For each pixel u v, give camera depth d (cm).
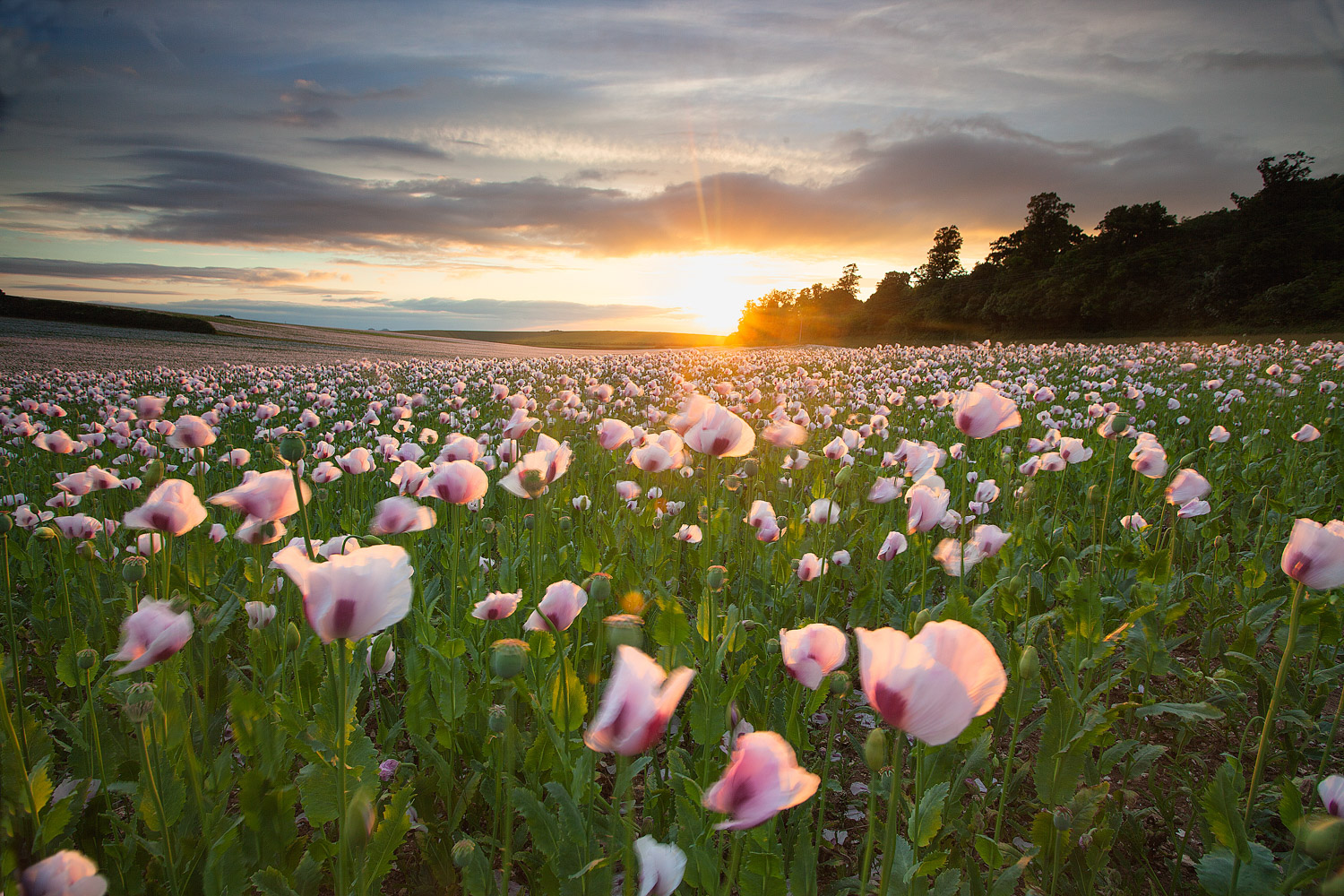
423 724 249
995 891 182
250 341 4941
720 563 443
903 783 272
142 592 332
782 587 375
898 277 12538
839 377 1719
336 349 4428
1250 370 1620
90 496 489
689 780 187
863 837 262
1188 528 484
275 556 137
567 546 376
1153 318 7962
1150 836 265
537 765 213
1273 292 6806
